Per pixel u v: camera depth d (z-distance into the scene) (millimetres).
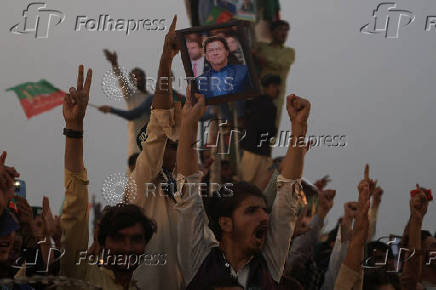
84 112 4906
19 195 5801
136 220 5133
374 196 8586
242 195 5453
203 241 5316
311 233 7164
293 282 6336
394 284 6855
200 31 5820
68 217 4906
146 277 5543
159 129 5688
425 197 6699
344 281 6039
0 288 4719
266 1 13570
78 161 4918
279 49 13477
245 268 5395
